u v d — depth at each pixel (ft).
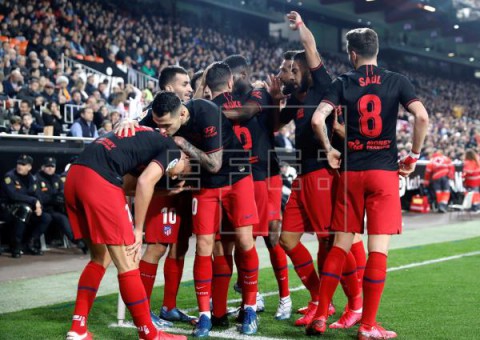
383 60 194.70
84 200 19.12
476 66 239.30
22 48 80.12
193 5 142.72
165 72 24.49
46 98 60.75
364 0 180.34
